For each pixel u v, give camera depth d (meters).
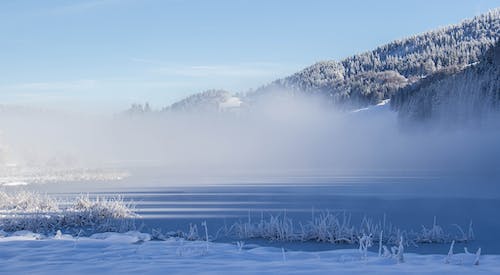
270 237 14.94
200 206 22.83
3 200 22.55
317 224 15.90
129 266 8.58
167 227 17.23
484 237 14.79
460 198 24.52
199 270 8.16
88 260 9.41
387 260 9.58
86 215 18.38
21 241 12.41
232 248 11.96
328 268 8.29
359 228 16.28
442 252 12.79
